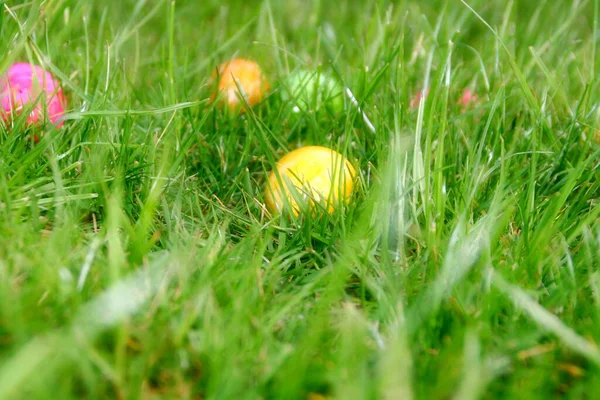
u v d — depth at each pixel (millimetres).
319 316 810
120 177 914
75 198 891
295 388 762
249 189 970
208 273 835
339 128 1059
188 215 946
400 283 857
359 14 1417
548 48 1245
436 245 879
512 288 812
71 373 768
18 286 817
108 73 1003
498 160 979
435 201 907
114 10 1362
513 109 1075
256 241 905
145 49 1270
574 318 838
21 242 838
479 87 1148
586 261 875
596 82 1071
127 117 946
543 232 876
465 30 1342
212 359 781
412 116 1053
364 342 797
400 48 1018
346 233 903
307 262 896
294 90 1086
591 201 962
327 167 949
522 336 810
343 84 1053
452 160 988
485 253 857
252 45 1235
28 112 952
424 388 776
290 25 1410
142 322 801
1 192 881
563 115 1073
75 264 839
